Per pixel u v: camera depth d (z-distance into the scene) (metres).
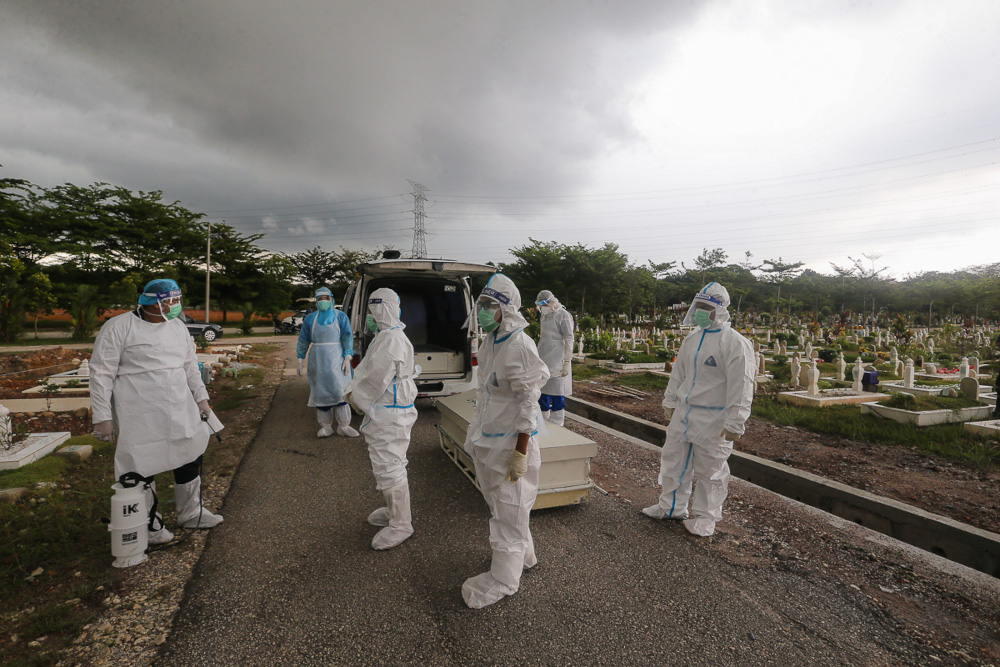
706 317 3.78
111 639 2.46
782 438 6.64
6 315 20.09
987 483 5.01
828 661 2.44
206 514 3.72
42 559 3.19
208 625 2.59
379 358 3.37
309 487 4.57
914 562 3.38
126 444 3.25
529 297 43.84
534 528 3.85
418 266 6.88
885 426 6.90
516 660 2.38
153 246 30.72
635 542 3.64
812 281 49.84
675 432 3.94
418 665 2.34
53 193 28.42
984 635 2.66
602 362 13.60
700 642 2.55
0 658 2.30
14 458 4.52
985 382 10.78
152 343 3.34
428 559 3.33
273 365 13.84
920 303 44.31
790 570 3.27
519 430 2.80
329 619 2.66
